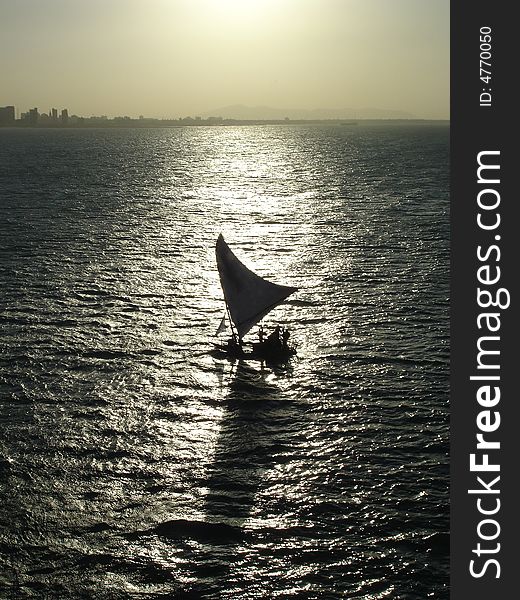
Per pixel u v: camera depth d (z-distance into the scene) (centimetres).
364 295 6425
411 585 2753
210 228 10175
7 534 3008
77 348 5072
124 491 3328
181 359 4884
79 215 11331
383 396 4294
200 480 3412
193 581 2769
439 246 8631
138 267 7562
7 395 4297
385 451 3666
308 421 3988
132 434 3841
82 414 4059
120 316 5819
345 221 10675
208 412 4103
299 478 3425
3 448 3681
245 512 3170
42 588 2727
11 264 7619
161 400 4247
